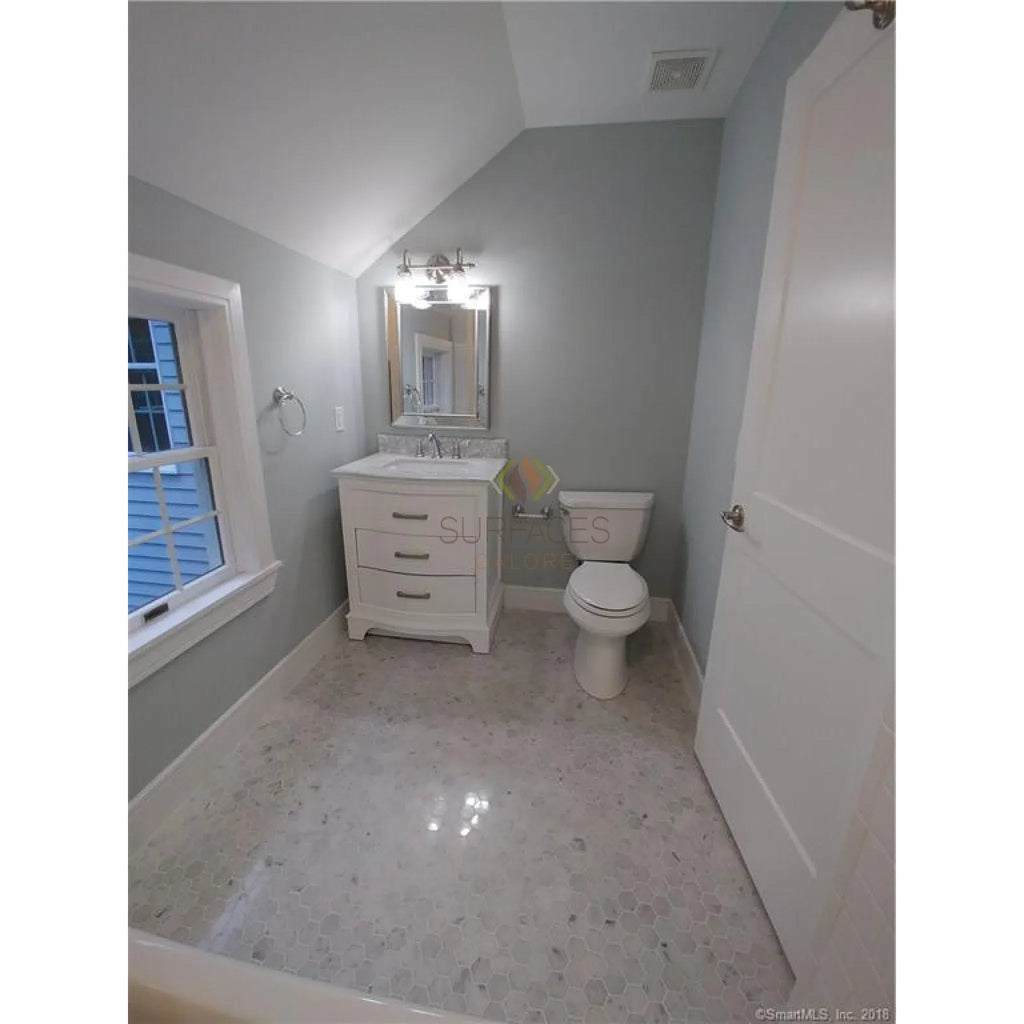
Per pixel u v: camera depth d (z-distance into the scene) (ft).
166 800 4.37
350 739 5.45
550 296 7.20
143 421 4.46
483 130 5.99
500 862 4.04
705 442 6.45
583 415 7.60
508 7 4.36
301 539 6.47
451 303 7.39
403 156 5.45
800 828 3.18
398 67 4.21
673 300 6.95
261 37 3.25
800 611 3.26
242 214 4.86
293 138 4.28
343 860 4.04
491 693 6.31
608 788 4.81
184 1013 1.54
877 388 2.50
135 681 3.98
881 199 2.46
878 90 2.47
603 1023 3.04
